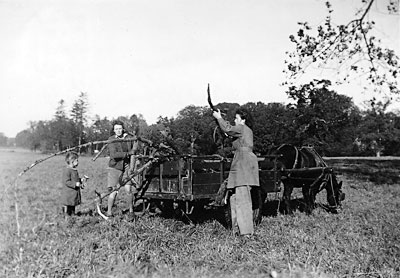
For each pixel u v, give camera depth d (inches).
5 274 195.6
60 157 1657.2
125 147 343.0
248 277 205.8
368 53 679.1
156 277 200.4
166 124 353.1
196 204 368.8
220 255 236.4
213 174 315.9
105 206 398.3
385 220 370.6
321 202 512.4
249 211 291.7
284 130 1188.5
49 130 2063.2
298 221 355.6
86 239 254.1
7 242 241.8
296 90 733.3
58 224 300.8
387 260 236.2
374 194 623.8
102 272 202.1
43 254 221.1
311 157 442.3
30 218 322.3
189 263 220.7
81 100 1918.1
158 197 320.2
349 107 1673.2
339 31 677.9
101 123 1073.5
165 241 262.1
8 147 2728.8
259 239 278.1
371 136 2746.1
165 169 321.7
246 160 295.6
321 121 1421.0
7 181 644.7
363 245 267.0
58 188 563.8
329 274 210.1
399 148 2765.7
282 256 235.6
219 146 343.3
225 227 319.0
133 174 315.6
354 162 1772.9
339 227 332.5
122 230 279.1
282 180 407.8
